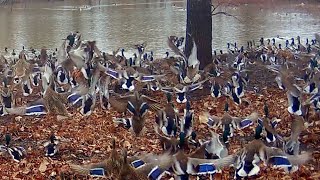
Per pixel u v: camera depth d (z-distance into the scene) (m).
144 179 6.23
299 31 37.00
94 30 38.66
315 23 42.59
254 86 15.55
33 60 17.59
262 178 8.62
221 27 40.00
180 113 11.37
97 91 11.88
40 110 9.59
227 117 9.31
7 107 10.77
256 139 6.58
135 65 15.27
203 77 14.20
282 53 19.72
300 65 16.38
